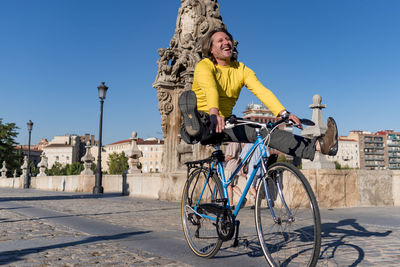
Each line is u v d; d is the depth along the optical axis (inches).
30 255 137.3
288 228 101.3
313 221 93.6
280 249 104.3
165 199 459.5
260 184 114.8
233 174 128.2
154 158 6166.3
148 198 541.3
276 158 112.7
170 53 454.3
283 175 105.0
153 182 539.8
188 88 424.5
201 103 135.8
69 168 4751.5
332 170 333.4
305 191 96.6
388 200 355.6
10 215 291.9
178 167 456.8
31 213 308.2
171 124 467.2
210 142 130.1
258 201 115.0
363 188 347.3
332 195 331.6
